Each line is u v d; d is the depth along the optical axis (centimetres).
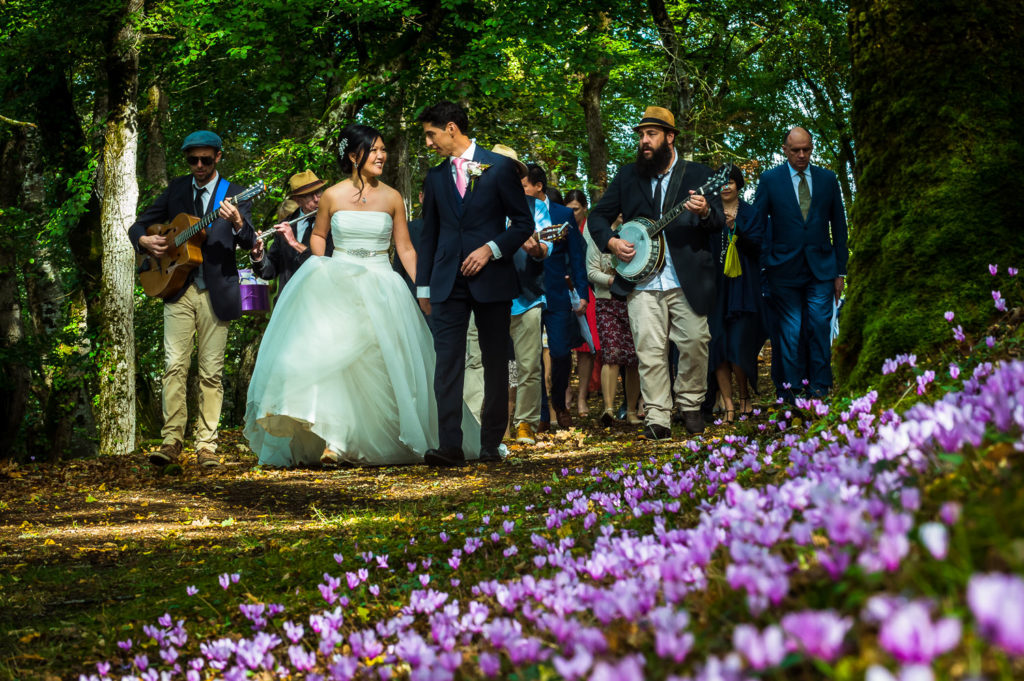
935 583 131
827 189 835
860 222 492
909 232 460
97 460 944
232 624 317
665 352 780
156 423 1842
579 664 126
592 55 1691
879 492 180
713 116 1742
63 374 1518
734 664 114
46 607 370
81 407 1550
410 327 787
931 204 455
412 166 2094
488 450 751
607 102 2523
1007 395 190
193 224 819
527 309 894
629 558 203
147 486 746
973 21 457
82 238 1502
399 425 780
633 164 786
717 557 197
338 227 786
